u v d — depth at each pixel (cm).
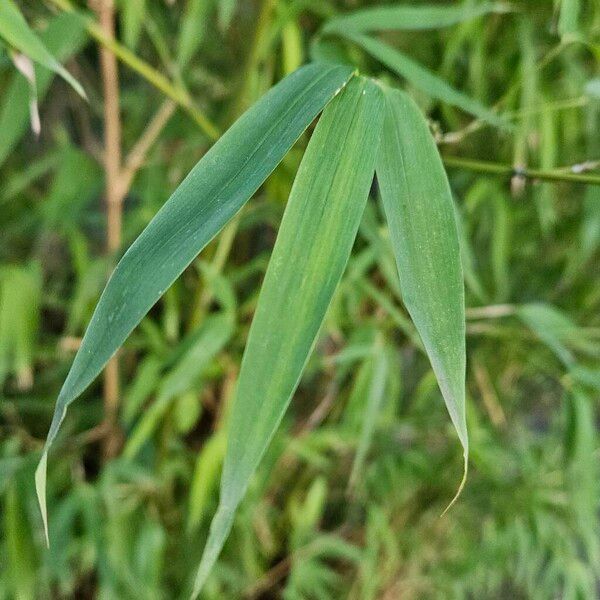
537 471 49
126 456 34
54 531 35
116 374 40
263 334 17
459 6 30
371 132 18
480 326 40
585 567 46
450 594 53
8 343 35
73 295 41
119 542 36
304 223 17
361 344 38
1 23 21
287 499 52
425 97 35
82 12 30
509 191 41
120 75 45
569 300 50
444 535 54
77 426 43
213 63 42
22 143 46
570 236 46
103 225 46
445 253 18
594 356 47
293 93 19
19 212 44
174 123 42
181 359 34
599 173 35
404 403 53
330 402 49
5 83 32
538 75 35
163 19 41
